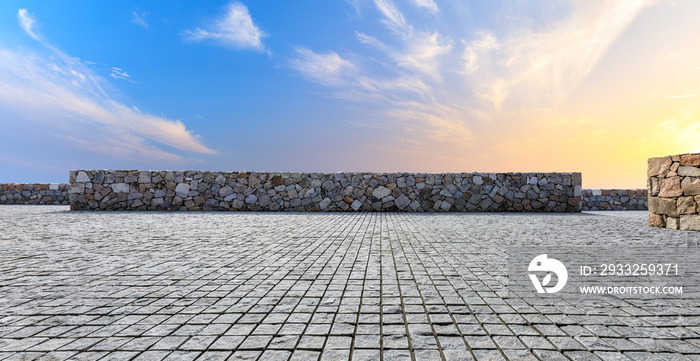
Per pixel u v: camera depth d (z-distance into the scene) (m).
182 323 2.25
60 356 1.82
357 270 3.64
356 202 12.55
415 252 4.61
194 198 12.33
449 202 12.56
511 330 2.15
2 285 3.08
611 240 5.61
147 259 4.16
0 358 1.79
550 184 12.55
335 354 1.83
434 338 2.03
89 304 2.60
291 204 12.47
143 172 12.23
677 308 2.54
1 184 15.34
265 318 2.33
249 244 5.24
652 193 7.75
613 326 2.21
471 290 2.95
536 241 5.51
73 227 7.16
